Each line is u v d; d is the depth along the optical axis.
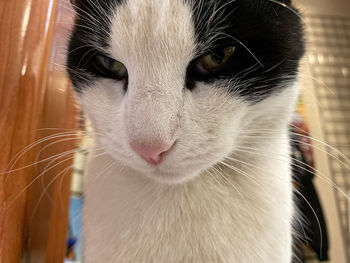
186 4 0.09
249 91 0.11
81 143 0.14
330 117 0.33
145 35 0.09
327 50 0.34
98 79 0.12
